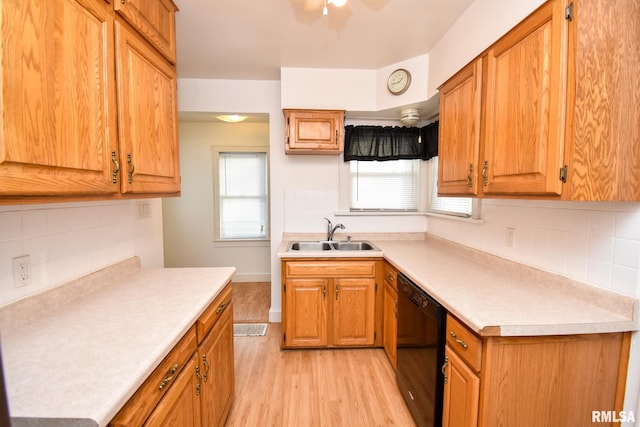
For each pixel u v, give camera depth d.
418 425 1.64
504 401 1.13
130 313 1.20
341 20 2.01
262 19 1.99
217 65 2.67
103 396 0.73
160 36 1.45
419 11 1.92
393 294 2.24
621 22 1.02
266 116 3.30
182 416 1.12
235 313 3.31
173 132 1.60
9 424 0.38
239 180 4.32
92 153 1.02
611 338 1.15
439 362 1.41
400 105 2.63
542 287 1.50
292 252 2.43
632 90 1.04
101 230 1.58
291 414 1.82
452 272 1.79
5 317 1.05
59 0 0.88
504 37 1.31
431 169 3.04
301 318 2.47
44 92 0.83
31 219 1.18
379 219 3.06
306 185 3.03
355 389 2.04
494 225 1.93
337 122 2.63
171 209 4.23
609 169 1.05
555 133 1.07
